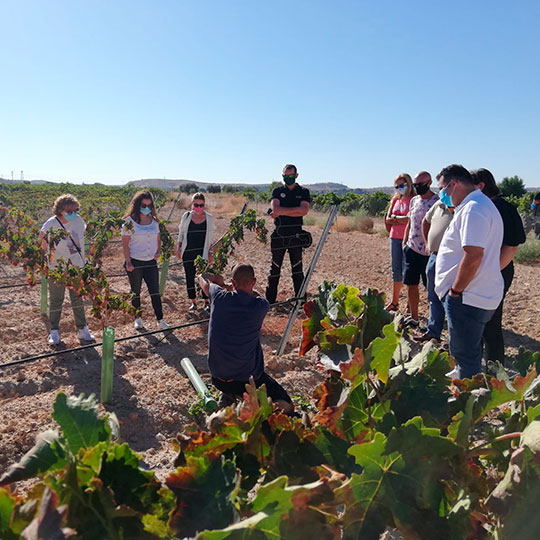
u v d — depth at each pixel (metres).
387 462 1.14
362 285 9.09
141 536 1.03
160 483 1.07
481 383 1.60
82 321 5.92
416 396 1.48
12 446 3.54
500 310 4.78
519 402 1.53
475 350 3.96
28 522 0.89
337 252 13.17
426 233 5.73
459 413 1.39
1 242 6.71
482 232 3.64
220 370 3.69
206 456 1.09
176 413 4.13
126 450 1.06
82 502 0.96
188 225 7.05
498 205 4.66
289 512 1.02
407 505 1.13
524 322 6.80
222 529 0.95
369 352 1.36
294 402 4.26
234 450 1.32
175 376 4.89
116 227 9.37
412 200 6.24
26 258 6.33
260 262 11.27
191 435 1.29
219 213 28.34
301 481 1.29
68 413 1.13
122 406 4.22
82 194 27.86
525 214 18.34
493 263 3.78
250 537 0.97
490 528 1.42
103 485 0.99
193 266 7.12
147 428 3.93
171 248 7.93
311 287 8.82
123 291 8.20
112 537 0.98
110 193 29.25
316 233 17.73
